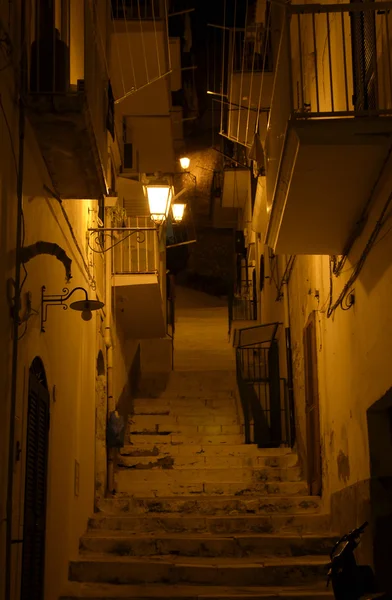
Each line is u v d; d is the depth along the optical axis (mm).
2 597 4473
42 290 5820
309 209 6395
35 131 5398
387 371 5754
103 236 9828
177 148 23125
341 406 7539
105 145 6422
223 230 24922
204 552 7672
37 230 5625
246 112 11531
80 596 6551
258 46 12438
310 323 9031
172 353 15398
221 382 13672
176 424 11914
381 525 6219
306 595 6527
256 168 11062
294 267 10531
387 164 5625
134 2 10109
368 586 5348
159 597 6527
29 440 5363
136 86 10445
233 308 17156
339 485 7703
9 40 4711
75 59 7117
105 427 9648
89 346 8609
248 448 10758
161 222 8680
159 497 9289
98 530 8227
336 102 7219
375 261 6000
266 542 7688
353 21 6383
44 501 5879
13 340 4828
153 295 10852
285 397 11297
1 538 4516
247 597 6473
